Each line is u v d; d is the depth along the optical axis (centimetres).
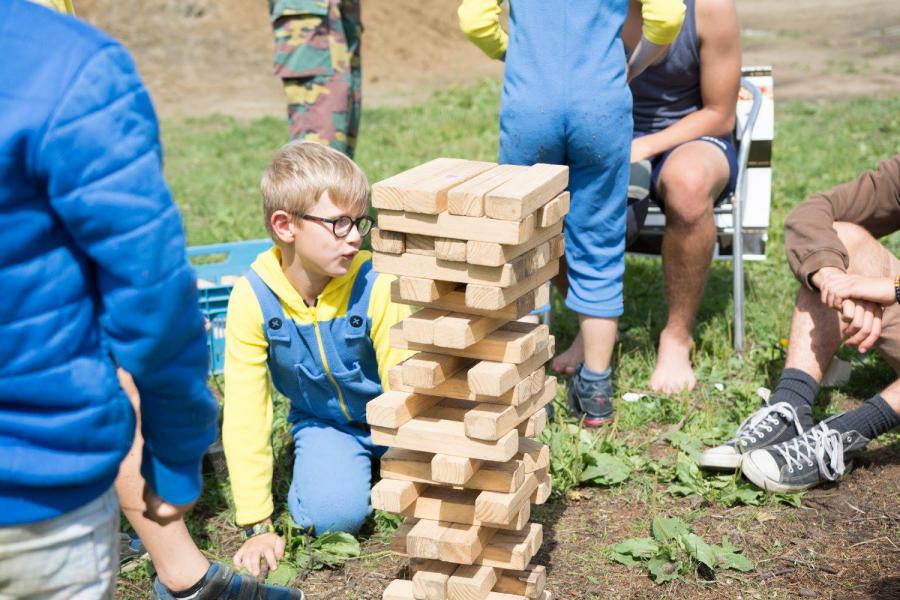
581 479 391
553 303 582
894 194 409
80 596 197
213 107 1370
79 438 185
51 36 176
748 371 490
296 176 319
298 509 359
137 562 348
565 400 460
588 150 401
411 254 267
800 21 1786
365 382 356
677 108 506
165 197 183
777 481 377
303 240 324
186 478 208
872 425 387
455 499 284
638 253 526
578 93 394
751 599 323
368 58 1605
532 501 306
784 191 793
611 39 397
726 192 497
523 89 404
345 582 338
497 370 266
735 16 479
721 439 428
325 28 589
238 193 898
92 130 174
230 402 342
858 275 399
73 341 183
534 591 294
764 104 532
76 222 176
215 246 561
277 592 302
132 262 178
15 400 181
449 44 1678
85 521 192
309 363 353
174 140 1155
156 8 1670
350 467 361
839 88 1279
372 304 343
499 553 287
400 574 342
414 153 1020
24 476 180
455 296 272
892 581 329
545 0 400
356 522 358
